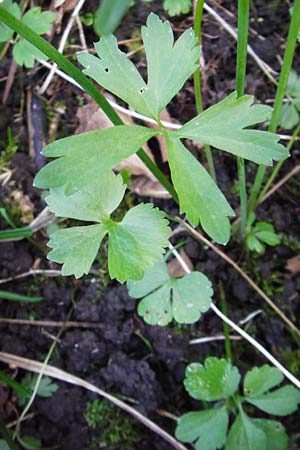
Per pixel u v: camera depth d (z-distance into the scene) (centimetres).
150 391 17
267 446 16
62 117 21
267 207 20
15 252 19
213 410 16
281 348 18
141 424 17
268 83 21
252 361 18
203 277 17
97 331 18
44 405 17
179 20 22
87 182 12
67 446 17
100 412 17
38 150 20
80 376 18
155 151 20
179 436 16
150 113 13
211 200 13
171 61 13
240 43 14
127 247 13
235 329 18
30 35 12
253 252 19
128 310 18
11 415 17
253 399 16
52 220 19
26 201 20
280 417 17
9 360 18
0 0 16
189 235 19
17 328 18
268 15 22
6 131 21
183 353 18
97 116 20
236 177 20
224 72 21
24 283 19
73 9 21
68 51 21
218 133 13
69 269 13
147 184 20
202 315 18
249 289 19
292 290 19
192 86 21
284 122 20
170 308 17
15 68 21
